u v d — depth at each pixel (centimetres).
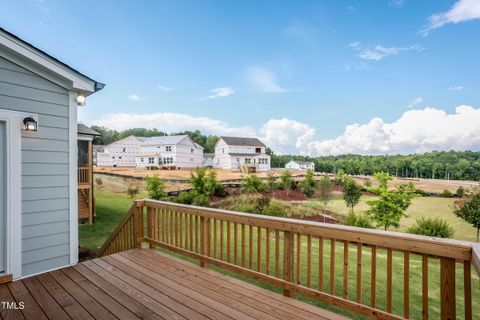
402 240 193
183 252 366
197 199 1384
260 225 281
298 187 2127
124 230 465
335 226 231
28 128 321
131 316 229
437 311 363
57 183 358
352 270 506
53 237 351
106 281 302
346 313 349
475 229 1041
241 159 4088
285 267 264
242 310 238
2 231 312
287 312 234
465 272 172
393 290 427
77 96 381
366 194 1923
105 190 1952
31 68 335
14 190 318
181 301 254
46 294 273
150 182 1447
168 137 4278
